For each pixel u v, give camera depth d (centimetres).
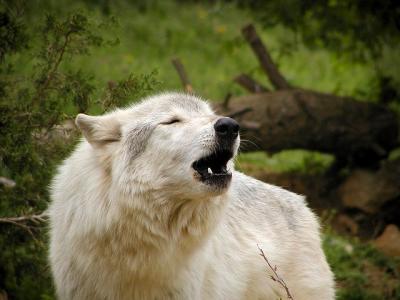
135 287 1292
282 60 4044
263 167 2830
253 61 3966
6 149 1583
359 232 2420
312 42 2795
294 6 2678
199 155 1229
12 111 1606
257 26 4191
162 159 1255
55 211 1349
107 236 1259
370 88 2919
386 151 2611
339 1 2592
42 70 1659
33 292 1762
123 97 1625
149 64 3647
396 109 2778
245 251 1459
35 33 1756
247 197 1559
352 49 2762
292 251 1563
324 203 2584
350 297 1916
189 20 4603
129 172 1263
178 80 3356
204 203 1280
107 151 1308
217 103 2388
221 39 4297
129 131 1300
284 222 1584
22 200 1670
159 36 4150
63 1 3753
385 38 2644
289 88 2614
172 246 1274
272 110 2427
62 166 1411
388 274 2073
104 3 3984
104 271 1278
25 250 1730
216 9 3186
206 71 3750
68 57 1719
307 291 1565
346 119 2494
